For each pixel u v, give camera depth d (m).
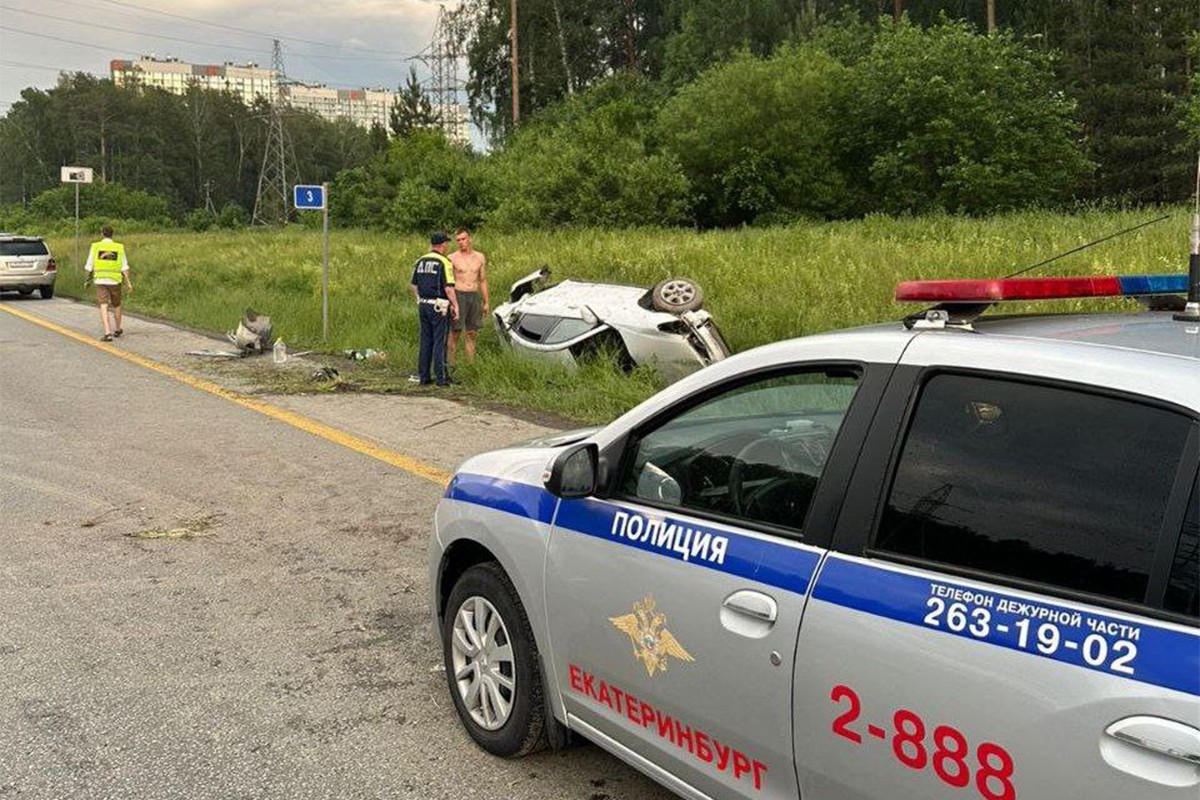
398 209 42.56
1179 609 1.87
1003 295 2.45
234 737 3.84
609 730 3.14
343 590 5.37
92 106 147.00
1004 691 2.03
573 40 70.44
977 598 2.15
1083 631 1.96
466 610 3.76
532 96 70.38
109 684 4.28
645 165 34.84
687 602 2.78
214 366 13.21
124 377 12.42
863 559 2.40
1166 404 2.00
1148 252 13.97
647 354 10.62
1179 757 1.76
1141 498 1.99
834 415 2.66
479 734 3.71
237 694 4.19
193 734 3.86
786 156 37.06
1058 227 18.92
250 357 13.95
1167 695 1.80
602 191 35.31
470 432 9.14
